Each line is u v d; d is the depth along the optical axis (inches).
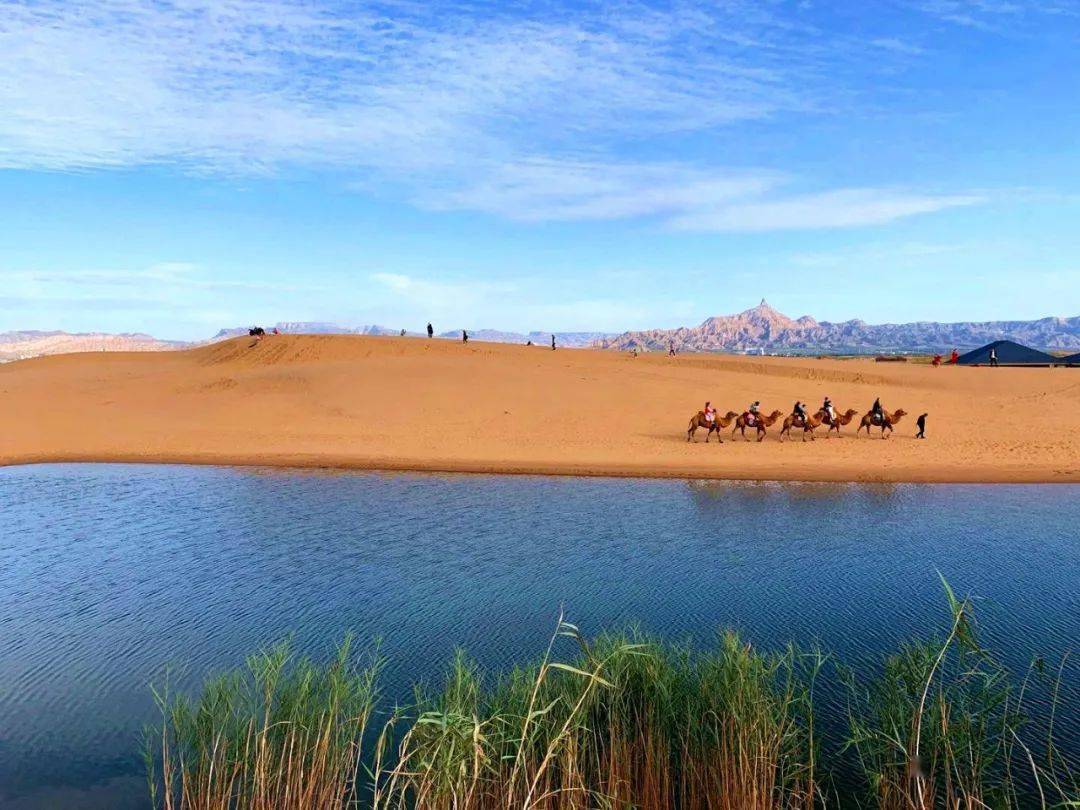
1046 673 435.5
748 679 325.4
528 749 297.7
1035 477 1095.0
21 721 415.8
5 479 1178.6
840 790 333.7
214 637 528.7
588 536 801.6
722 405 1862.7
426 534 816.3
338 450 1395.2
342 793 309.6
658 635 508.1
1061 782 325.4
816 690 418.6
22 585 655.1
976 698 341.1
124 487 1104.8
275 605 592.1
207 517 909.2
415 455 1338.6
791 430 1590.8
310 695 338.0
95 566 708.7
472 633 523.5
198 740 324.5
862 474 1131.9
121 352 3875.5
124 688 453.4
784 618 541.0
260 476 1179.9
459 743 284.7
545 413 1772.9
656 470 1184.8
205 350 3442.4
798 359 3191.4
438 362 2506.2
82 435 1569.9
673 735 337.4
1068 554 701.3
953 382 2362.2
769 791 304.8
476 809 287.6
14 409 1840.6
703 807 313.7
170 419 1749.5
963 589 600.1
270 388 2091.5
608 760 321.1
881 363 3144.7
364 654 488.7
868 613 549.0
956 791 310.3
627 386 2095.2
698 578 645.3
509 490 1061.8
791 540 773.3
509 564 698.2
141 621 561.6
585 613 560.4
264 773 301.6
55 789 350.3
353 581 651.5
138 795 345.4
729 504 956.6
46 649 512.4
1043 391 2116.1
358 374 2229.3
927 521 848.9
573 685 335.9
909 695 340.8
